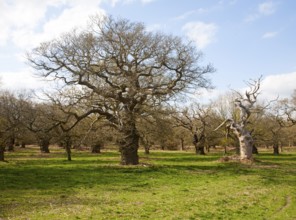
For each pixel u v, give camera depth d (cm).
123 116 4072
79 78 3975
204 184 2930
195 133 8088
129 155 4344
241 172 3828
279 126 8269
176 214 1794
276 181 3161
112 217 1697
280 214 1867
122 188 2666
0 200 2103
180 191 2545
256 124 7931
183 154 7675
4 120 5266
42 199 2164
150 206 1966
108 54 4062
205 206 2002
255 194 2441
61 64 3994
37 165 4469
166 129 4316
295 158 6328
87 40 3947
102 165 4316
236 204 2088
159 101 4150
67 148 5534
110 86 4075
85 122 4828
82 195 2334
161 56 4106
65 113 4116
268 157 6681
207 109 8156
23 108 5191
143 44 4094
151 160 5594
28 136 5794
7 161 5131
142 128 4275
